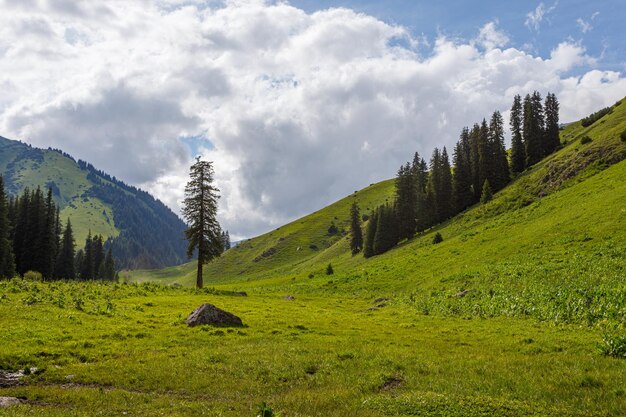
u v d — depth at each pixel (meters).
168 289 55.62
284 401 14.21
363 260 118.81
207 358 20.23
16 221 99.56
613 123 100.81
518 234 61.78
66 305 33.66
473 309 37.28
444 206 116.62
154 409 13.17
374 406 13.32
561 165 88.19
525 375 16.33
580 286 33.47
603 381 14.75
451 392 14.68
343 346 23.92
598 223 50.06
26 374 17.30
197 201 67.00
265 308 43.53
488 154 113.62
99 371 17.94
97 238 148.62
